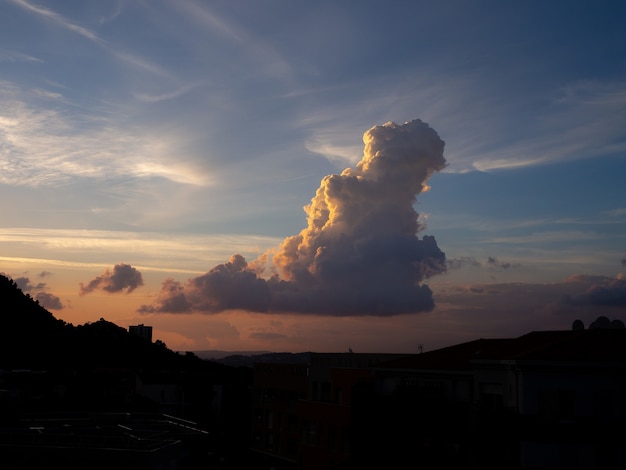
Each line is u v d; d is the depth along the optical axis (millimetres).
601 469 30969
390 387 46469
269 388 82250
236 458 87500
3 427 30219
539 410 31750
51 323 112188
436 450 37500
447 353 46062
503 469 32469
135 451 24500
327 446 59438
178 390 86250
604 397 31328
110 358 109750
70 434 26250
